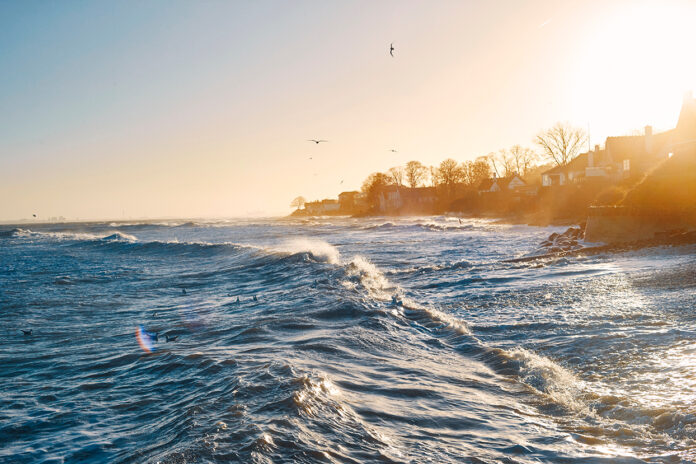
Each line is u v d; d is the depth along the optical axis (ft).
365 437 18.03
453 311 46.09
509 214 305.12
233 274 80.48
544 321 38.93
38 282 77.56
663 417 19.92
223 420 18.40
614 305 42.80
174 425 19.21
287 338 34.35
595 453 17.53
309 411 19.40
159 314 49.60
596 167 281.74
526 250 111.86
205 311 49.42
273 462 15.19
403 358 30.58
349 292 52.80
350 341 33.45
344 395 22.57
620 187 192.24
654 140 226.58
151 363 29.99
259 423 17.90
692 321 35.04
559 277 62.23
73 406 23.56
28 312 52.26
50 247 172.96
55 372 30.12
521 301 48.37
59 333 42.22
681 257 69.87
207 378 25.48
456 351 32.89
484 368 29.07
